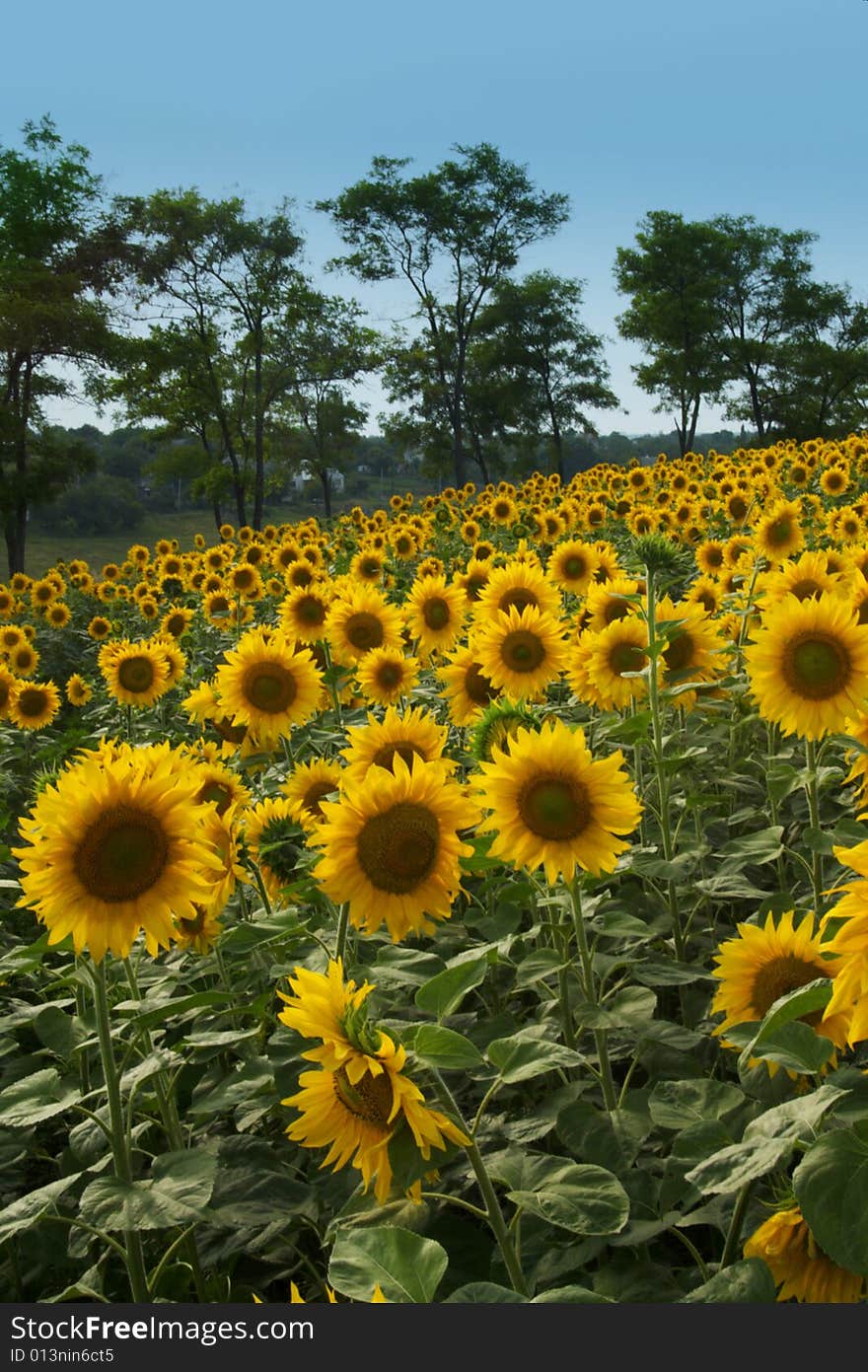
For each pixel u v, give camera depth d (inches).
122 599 864.3
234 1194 115.2
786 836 210.5
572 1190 90.3
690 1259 126.3
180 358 2605.8
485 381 3408.0
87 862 114.2
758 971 113.9
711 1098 106.5
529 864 130.3
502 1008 173.5
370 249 3125.0
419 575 515.2
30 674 571.8
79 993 159.5
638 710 215.8
